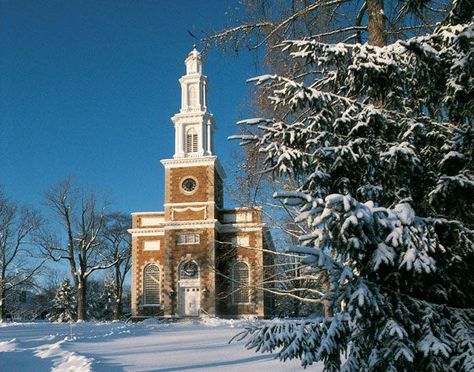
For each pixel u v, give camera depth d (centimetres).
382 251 408
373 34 831
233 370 1091
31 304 7094
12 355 1361
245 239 4766
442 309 450
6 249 4691
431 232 442
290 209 1614
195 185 4869
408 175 484
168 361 1276
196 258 4684
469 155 472
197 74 5344
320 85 586
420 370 431
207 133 5147
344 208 381
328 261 405
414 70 529
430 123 511
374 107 504
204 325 3328
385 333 422
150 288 4872
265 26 1019
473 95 505
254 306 4553
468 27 479
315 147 503
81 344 1720
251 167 1036
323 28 997
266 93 1055
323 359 464
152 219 5038
